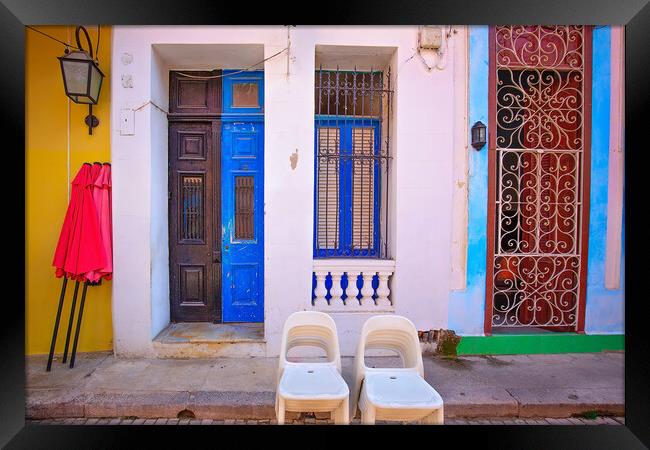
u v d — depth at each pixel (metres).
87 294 4.18
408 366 2.87
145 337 4.00
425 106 4.13
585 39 4.30
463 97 4.21
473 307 4.26
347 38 4.06
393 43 4.08
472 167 4.23
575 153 4.36
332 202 4.46
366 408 2.42
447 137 4.15
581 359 4.13
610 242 4.38
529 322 4.50
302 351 4.09
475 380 3.57
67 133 4.15
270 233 4.05
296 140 4.05
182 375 3.59
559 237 4.47
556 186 4.38
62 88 4.13
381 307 4.19
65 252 3.77
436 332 4.21
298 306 4.10
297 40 4.01
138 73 3.96
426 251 4.17
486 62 4.22
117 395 3.20
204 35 3.98
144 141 3.98
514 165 4.46
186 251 4.58
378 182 4.48
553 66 4.31
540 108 4.34
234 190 4.57
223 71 4.54
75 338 3.79
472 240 4.25
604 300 4.40
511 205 4.50
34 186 4.11
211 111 4.54
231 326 4.47
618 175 4.36
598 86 4.33
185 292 4.61
